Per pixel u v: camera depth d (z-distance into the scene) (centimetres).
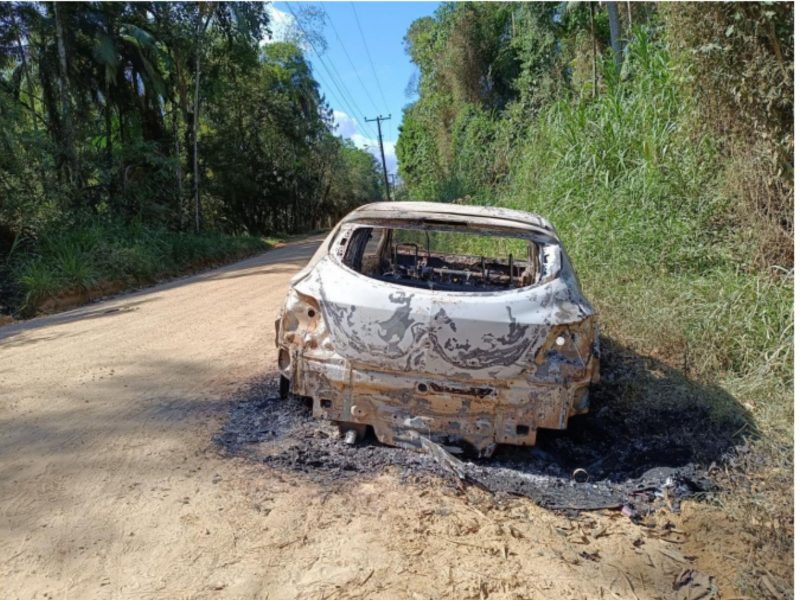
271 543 256
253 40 2316
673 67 663
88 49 1784
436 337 313
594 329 332
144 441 352
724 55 574
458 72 2441
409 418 329
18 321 992
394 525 274
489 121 2078
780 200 574
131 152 1894
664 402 425
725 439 373
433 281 503
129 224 1761
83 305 1134
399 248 549
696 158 713
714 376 462
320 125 4184
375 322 321
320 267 352
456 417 325
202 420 385
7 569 233
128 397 431
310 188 4591
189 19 2097
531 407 317
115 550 247
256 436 362
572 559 260
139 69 1966
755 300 509
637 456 363
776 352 434
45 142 1400
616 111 904
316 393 336
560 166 961
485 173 1900
